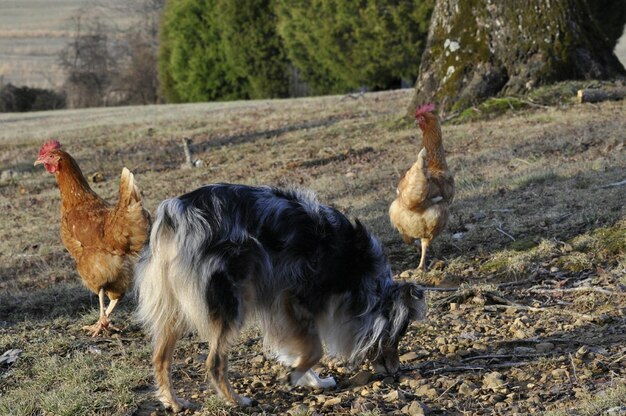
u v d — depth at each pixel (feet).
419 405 8.98
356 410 9.08
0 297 11.97
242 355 10.27
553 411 8.67
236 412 9.16
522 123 17.30
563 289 10.92
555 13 18.28
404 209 11.59
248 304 9.11
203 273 8.92
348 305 9.38
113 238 10.57
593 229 11.90
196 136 22.09
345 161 17.21
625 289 10.70
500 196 13.44
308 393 9.52
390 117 20.74
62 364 10.16
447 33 18.83
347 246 9.34
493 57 18.53
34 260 13.37
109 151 21.20
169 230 9.01
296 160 17.66
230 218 9.01
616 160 14.11
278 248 9.09
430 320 10.63
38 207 16.49
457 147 16.58
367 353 9.54
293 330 9.30
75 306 11.71
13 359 10.33
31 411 9.37
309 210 9.24
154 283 9.06
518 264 11.42
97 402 9.37
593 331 10.03
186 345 10.43
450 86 18.67
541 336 10.06
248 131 22.02
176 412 9.22
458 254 12.05
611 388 8.88
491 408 9.00
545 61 18.26
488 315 10.61
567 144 15.62
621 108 17.34
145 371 9.89
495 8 18.38
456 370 9.64
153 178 17.78
